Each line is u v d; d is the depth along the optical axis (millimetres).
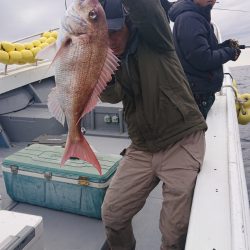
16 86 4293
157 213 2570
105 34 1292
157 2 1710
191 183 1882
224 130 2477
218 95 3318
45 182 2529
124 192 2033
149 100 1879
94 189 2369
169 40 1839
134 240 2182
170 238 1921
